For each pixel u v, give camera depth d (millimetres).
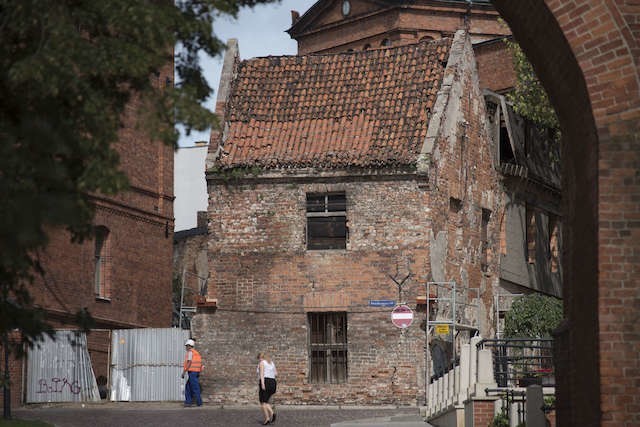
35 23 13820
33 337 15258
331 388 40375
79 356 42312
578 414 19609
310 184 41219
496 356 28375
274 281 41188
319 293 40844
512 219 48406
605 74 18547
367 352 40312
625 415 17906
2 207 12312
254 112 43156
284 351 40844
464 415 27172
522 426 24172
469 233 44062
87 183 13773
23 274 14617
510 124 48125
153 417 34469
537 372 28625
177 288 58938
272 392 32781
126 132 47812
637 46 18547
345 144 41469
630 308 18062
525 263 49469
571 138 20328
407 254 40438
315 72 44188
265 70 44500
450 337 41594
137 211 48688
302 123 42531
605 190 18297
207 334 41500
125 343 42562
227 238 41719
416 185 40531
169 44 14203
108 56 13734
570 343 20438
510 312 44625
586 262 19031
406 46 44375
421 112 42062
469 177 44156
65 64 13477
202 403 41125
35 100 13727
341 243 41156
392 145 41062
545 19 19109
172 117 13961
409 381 39844
